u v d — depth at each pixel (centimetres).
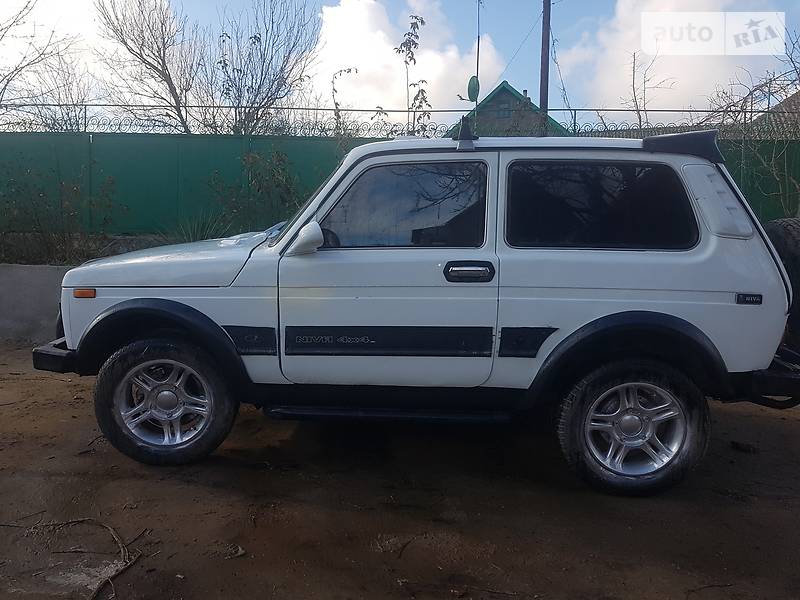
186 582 279
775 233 429
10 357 650
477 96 506
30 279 710
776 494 377
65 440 429
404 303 354
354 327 358
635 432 365
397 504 354
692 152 357
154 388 382
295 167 881
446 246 358
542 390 352
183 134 873
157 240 820
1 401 505
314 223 353
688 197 354
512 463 414
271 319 362
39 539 310
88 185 873
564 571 294
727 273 346
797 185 782
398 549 309
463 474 396
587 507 355
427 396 367
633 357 357
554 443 448
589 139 364
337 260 356
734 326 348
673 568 298
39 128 882
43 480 370
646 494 365
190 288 366
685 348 348
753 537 327
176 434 387
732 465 418
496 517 342
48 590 271
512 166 359
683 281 346
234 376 368
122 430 381
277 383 371
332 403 375
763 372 354
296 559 298
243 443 434
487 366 357
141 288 371
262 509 343
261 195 834
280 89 1291
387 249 360
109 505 343
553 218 357
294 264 358
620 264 347
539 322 350
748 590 283
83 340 375
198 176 878
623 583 286
